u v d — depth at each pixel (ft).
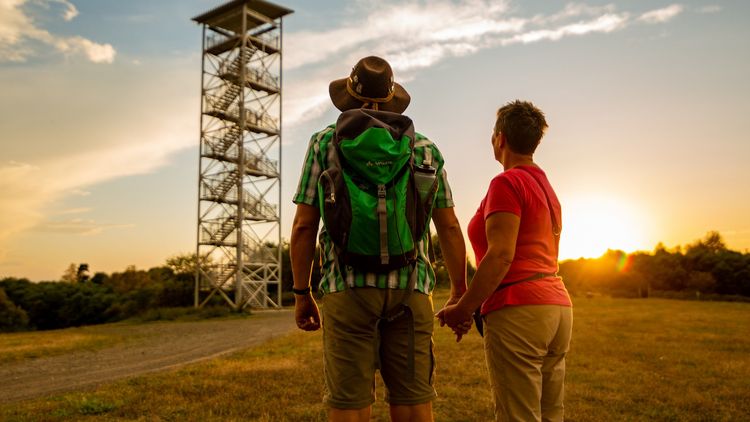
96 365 33.55
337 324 7.86
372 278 7.65
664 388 21.29
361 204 7.38
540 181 9.34
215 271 111.24
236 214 108.68
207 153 109.40
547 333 8.79
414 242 7.84
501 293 8.92
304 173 8.11
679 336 42.45
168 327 74.84
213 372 24.64
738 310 91.50
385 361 8.13
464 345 33.68
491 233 8.71
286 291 149.18
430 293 8.24
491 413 17.10
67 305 205.36
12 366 33.96
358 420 7.85
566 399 19.43
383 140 7.55
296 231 8.09
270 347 36.78
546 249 9.09
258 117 113.39
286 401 18.43
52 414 17.21
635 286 247.91
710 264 246.88
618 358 29.63
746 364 27.63
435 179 8.02
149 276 263.08
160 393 20.04
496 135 9.84
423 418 8.06
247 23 116.98
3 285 233.96
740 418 16.97
